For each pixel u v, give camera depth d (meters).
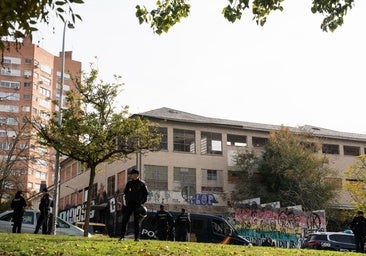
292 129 56.81
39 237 14.78
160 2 11.44
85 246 12.02
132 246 12.41
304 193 51.09
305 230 42.34
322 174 52.78
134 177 14.00
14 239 13.61
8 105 95.62
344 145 62.53
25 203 19.30
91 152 26.27
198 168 53.78
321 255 14.62
